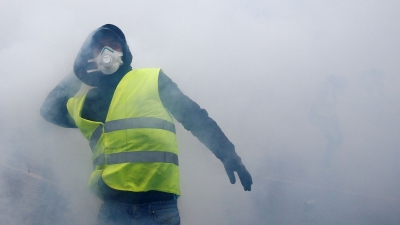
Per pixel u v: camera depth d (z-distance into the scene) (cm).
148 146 191
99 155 202
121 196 191
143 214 191
